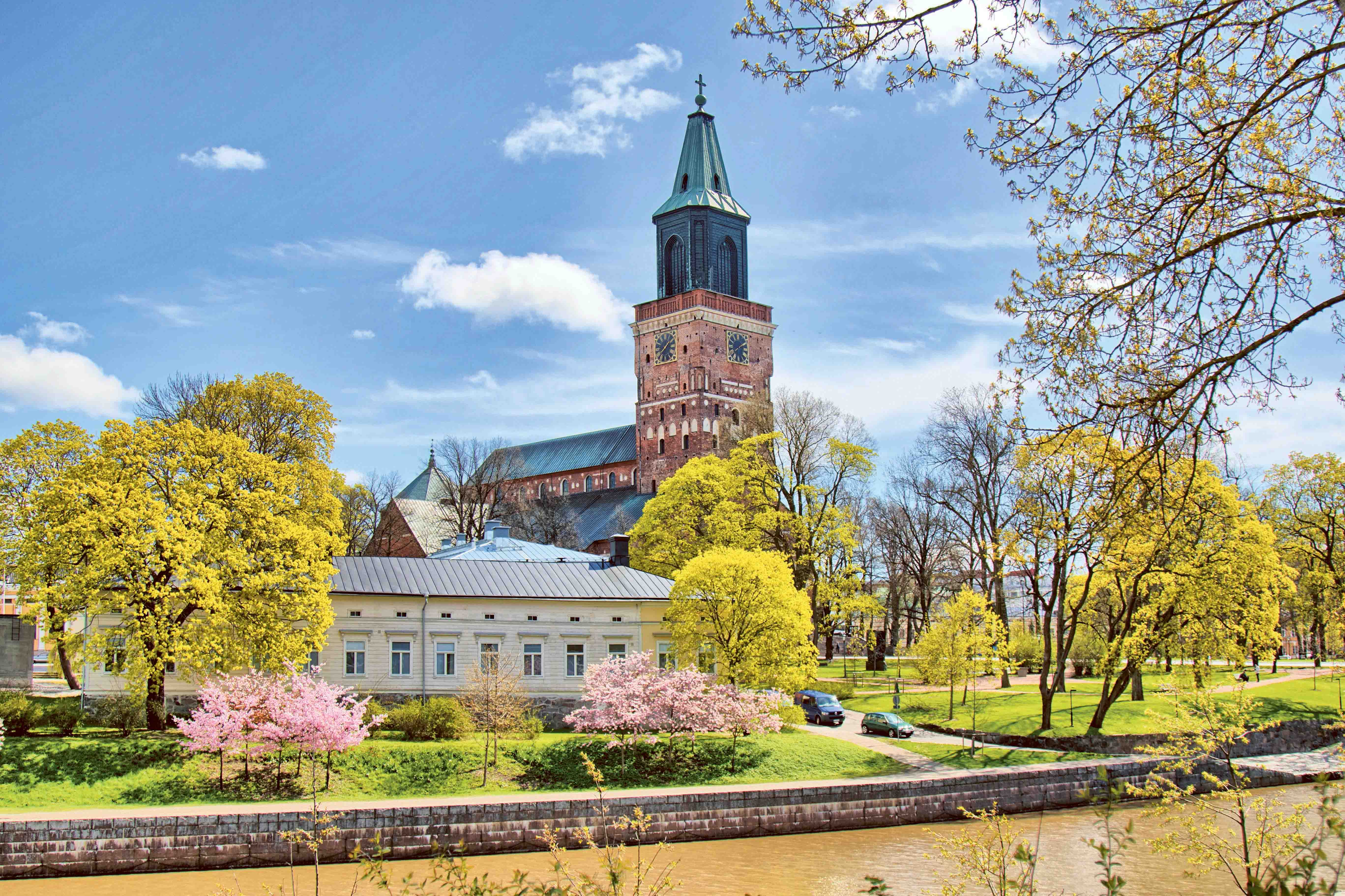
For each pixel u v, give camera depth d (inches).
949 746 2466.8
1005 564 3257.9
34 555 2026.3
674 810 1819.6
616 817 1700.3
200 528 2117.4
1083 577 2947.8
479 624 2529.5
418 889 696.4
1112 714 2652.6
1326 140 652.1
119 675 2134.6
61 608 1977.1
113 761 1870.1
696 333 5802.2
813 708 2854.3
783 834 1870.1
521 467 5762.8
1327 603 3260.3
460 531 4667.8
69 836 1534.2
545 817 1734.7
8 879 1502.2
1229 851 801.6
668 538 3582.7
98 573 1953.7
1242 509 2513.5
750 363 6003.9
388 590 2491.4
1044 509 1983.3
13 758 1829.5
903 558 4121.6
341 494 3346.5
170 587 2047.2
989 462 3398.1
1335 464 3184.1
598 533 5654.5
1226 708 1044.5
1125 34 625.3
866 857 1708.9
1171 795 863.1
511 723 2196.1
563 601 2596.0
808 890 1501.0
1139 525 738.8
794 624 2477.9
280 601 2158.0
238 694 1942.7
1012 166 662.5
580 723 2222.0
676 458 5841.5
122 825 1553.9
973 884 1487.5
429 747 2078.0
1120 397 676.1
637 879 804.6
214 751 1948.8
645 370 6048.2
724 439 5012.3
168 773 1861.5
